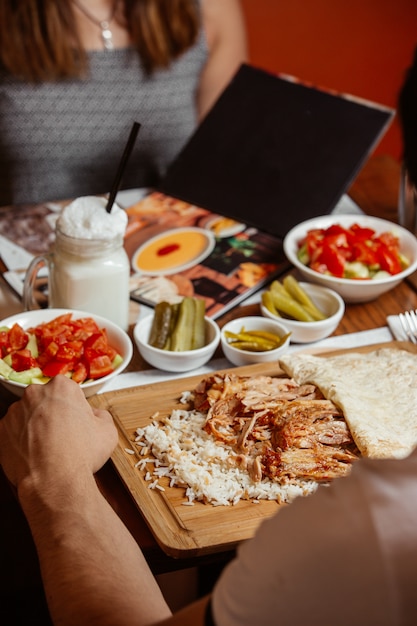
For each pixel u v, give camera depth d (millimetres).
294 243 2064
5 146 2660
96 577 1087
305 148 2293
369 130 2260
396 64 4293
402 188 2182
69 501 1215
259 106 2396
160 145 2826
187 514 1318
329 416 1460
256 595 774
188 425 1486
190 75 2828
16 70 2559
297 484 1376
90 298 1736
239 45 2934
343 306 1841
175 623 866
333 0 4117
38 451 1293
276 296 1873
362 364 1632
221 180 2332
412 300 2004
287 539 760
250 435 1438
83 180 2770
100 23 2623
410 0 4195
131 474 1393
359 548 727
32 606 2066
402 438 1409
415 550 721
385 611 720
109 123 2727
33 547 1949
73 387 1421
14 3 2475
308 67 4250
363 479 761
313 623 749
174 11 2625
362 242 1983
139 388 1603
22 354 1564
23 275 1982
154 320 1780
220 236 2170
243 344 1729
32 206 2295
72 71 2586
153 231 2182
